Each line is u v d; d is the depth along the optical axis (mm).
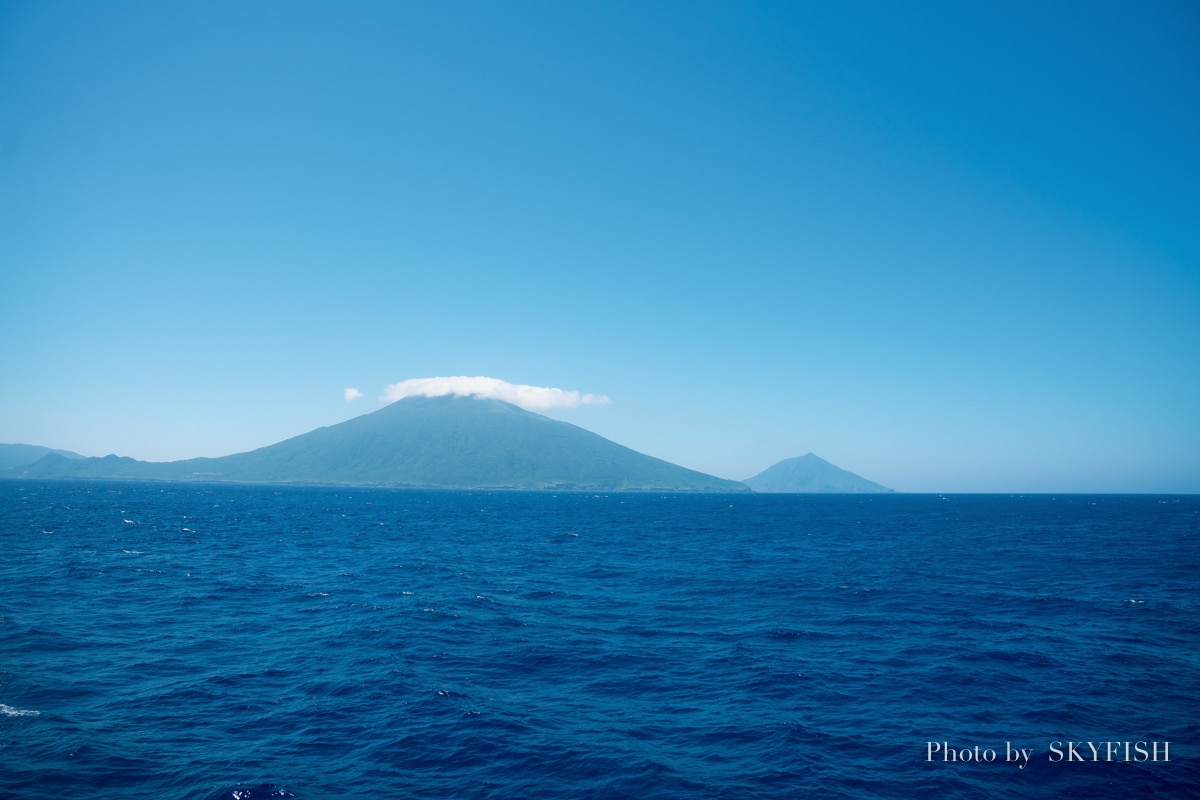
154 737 20250
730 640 33656
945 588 51000
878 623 37875
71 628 33844
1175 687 26141
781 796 17125
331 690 24859
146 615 37906
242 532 101500
